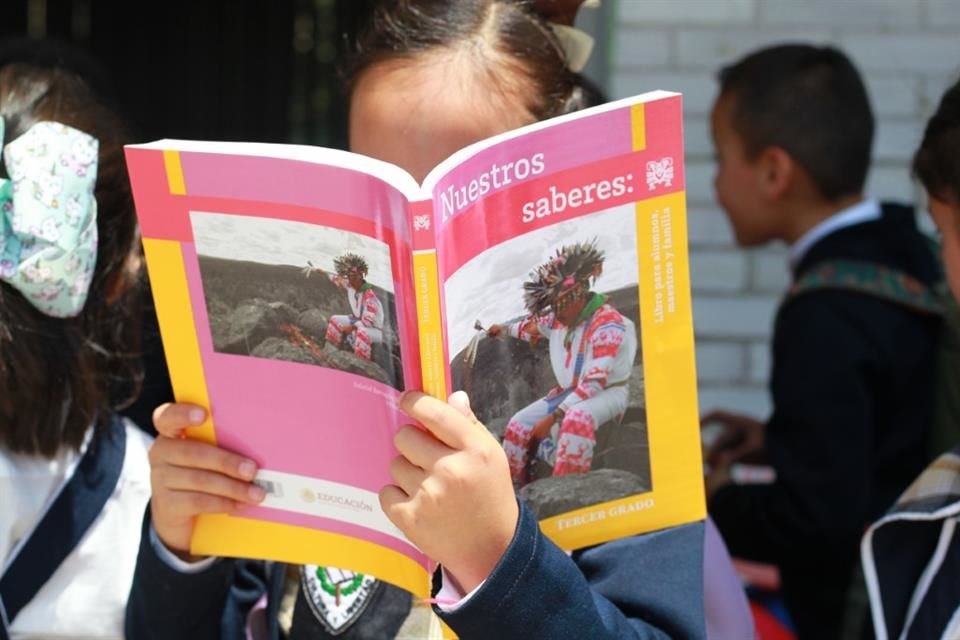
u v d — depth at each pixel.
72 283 1.52
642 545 1.30
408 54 1.40
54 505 1.55
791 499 2.32
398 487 1.18
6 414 1.53
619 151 1.19
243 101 3.35
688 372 1.28
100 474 1.59
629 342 1.26
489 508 1.12
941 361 2.32
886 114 3.30
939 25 3.27
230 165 1.17
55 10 3.33
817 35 3.29
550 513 1.30
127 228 1.69
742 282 3.38
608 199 1.20
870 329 2.34
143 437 1.69
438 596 1.16
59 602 1.54
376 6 1.52
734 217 2.71
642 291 1.24
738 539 2.45
